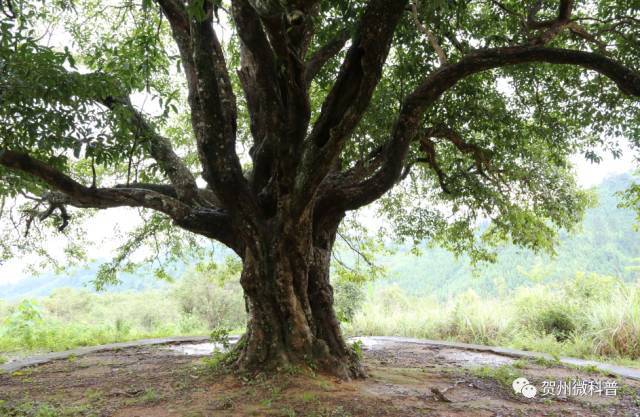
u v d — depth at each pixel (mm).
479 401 5102
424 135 7816
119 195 5922
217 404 4703
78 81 4590
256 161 6426
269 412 4441
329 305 6203
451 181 9078
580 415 4711
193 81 6000
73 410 4621
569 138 8508
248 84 6859
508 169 8719
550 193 9391
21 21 5105
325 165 5082
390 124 6949
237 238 6340
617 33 6551
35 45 4418
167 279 11344
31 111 4508
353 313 14250
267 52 4703
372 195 6016
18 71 4383
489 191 9039
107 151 5152
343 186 6199
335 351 5980
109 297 35531
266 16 3736
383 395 5129
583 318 9984
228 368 5914
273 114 5086
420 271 44375
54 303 32562
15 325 12211
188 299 28578
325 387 5199
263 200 6117
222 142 5344
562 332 10430
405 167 8664
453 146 9414
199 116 5922
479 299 13289
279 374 5469
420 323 12602
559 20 5793
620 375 6496
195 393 5160
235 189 5492
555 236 10562
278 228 5641
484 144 8445
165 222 9625
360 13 4953
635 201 9281
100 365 7457
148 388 5488
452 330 11953
